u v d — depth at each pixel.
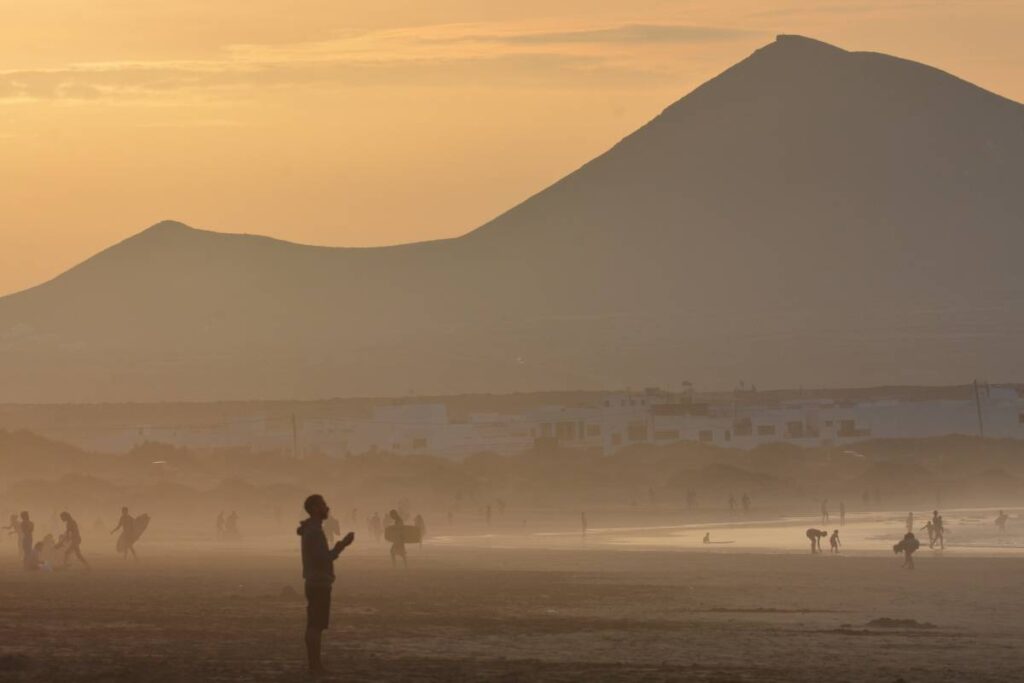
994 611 106.38
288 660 64.62
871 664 66.69
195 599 102.25
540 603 105.19
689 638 78.50
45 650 68.50
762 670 63.25
